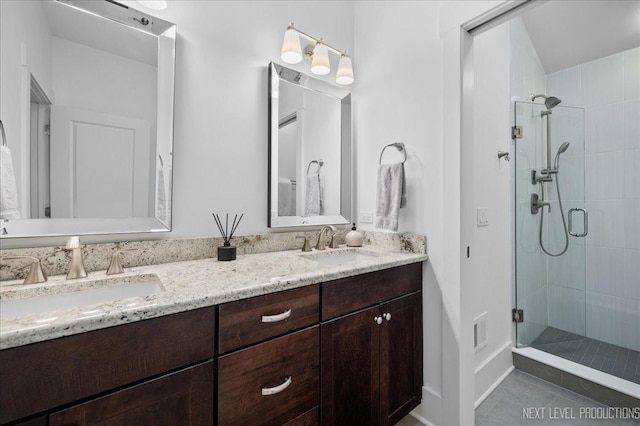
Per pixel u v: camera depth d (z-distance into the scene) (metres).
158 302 0.77
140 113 1.28
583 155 2.50
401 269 1.46
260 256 1.50
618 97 2.44
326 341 1.13
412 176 1.66
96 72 1.19
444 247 1.49
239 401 0.90
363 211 1.99
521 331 2.18
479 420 1.58
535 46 2.60
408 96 1.69
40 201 1.08
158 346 0.76
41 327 0.61
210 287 0.91
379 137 1.88
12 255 1.00
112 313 0.69
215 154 1.48
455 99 1.44
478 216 1.78
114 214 1.22
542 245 2.41
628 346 2.32
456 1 1.42
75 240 1.03
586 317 2.53
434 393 1.52
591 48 2.48
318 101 1.87
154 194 1.30
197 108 1.43
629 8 2.10
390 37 1.82
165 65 1.33
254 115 1.62
